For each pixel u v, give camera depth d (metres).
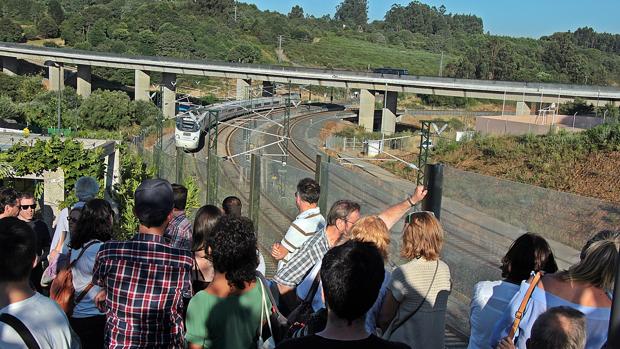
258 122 69.50
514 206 6.27
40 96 71.56
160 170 18.70
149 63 81.31
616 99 61.81
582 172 34.31
